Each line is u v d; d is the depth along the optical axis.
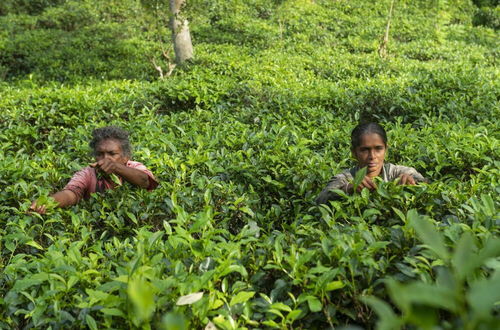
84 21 20.58
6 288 2.32
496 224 2.28
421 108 6.65
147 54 14.59
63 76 14.43
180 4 13.77
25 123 6.71
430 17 21.77
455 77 7.76
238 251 2.15
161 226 3.33
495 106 6.50
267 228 3.21
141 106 7.62
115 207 3.32
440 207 2.77
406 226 2.14
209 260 2.10
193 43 17.62
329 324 1.94
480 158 3.95
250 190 3.80
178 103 8.21
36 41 17.27
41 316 1.95
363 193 2.70
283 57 13.98
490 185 3.19
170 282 1.70
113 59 15.75
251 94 7.87
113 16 21.09
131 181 3.56
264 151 4.54
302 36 18.06
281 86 9.07
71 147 5.21
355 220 2.46
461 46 17.86
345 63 13.32
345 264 1.93
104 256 2.44
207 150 4.43
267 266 1.99
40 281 2.01
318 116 6.70
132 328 1.66
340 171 4.00
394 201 2.77
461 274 1.04
